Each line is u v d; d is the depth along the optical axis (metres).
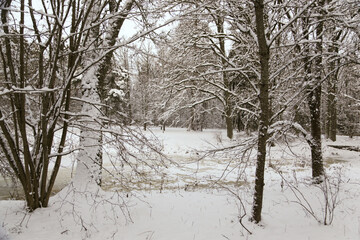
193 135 26.28
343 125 34.50
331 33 8.67
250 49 8.65
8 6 5.05
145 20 5.99
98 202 6.40
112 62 8.60
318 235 5.33
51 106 5.95
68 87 5.75
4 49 6.12
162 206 6.81
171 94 10.77
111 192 7.54
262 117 5.67
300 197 7.57
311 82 8.30
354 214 6.23
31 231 5.05
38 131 6.03
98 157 7.33
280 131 8.02
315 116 9.12
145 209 6.49
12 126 6.95
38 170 6.05
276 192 8.30
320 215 6.29
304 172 12.25
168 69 10.13
